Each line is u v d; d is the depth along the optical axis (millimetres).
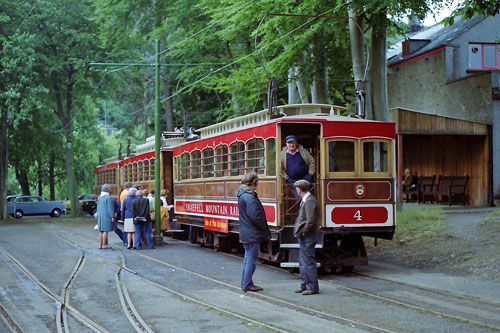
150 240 18953
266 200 14000
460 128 24578
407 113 23688
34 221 36531
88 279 12695
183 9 31109
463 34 29812
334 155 13250
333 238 13508
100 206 18828
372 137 13406
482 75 26266
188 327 8414
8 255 17188
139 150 30875
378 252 16031
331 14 19438
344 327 8320
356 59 19672
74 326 8555
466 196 25969
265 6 19953
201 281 12406
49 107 44125
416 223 17891
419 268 13711
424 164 29172
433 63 30375
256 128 14617
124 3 35531
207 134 19922
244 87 25328
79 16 40500
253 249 11070
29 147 43656
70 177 42125
